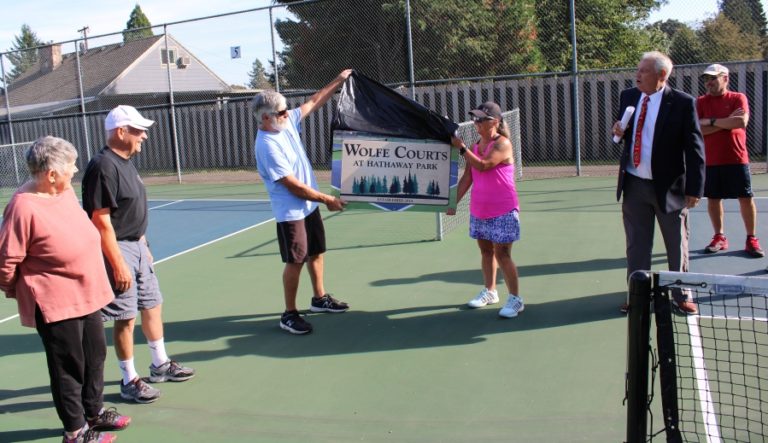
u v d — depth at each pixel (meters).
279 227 5.39
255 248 8.90
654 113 5.17
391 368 4.73
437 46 16.69
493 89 16.77
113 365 5.09
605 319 5.41
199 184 16.80
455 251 7.95
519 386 4.31
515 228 5.43
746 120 6.57
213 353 5.21
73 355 3.72
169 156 20.52
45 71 29.58
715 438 3.53
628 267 5.47
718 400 3.91
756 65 14.00
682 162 5.20
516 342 5.05
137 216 4.34
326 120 17.98
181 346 5.39
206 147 20.06
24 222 3.49
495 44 16.66
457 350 4.98
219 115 19.72
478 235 5.59
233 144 19.67
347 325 5.65
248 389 4.53
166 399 4.45
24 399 4.57
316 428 3.94
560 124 16.45
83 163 21.11
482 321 5.55
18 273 3.60
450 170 5.78
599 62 17.97
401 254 7.97
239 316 6.06
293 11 17.45
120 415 4.09
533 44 16.80
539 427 3.78
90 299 3.75
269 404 4.29
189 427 4.05
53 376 3.72
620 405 3.96
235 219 11.23
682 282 2.81
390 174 5.84
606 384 4.25
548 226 9.01
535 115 16.62
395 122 5.80
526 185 13.00
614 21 18.09
